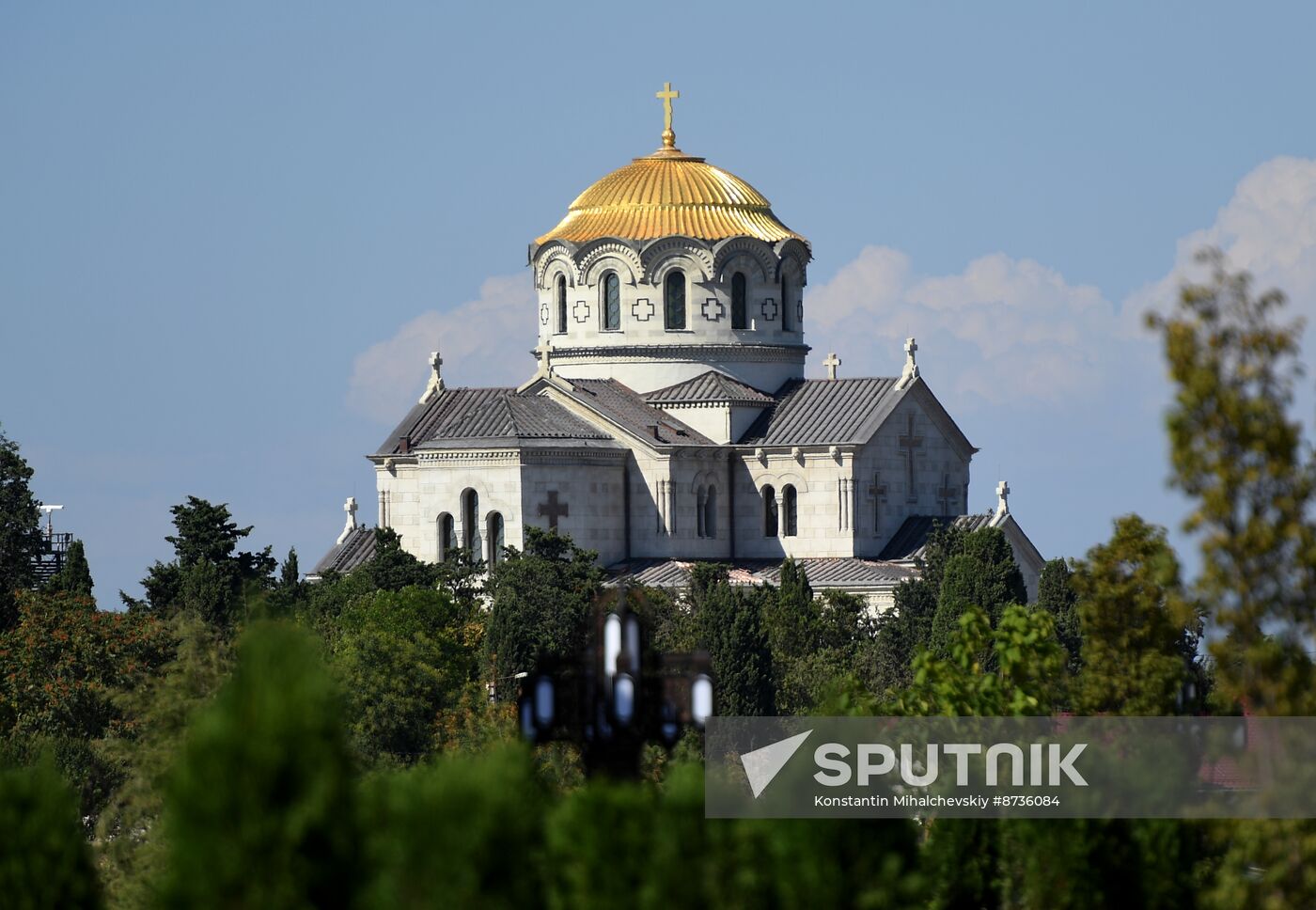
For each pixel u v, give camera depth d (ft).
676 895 474.49
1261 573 492.54
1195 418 495.82
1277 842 497.87
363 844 460.55
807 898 483.51
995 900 588.50
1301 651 496.23
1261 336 495.00
